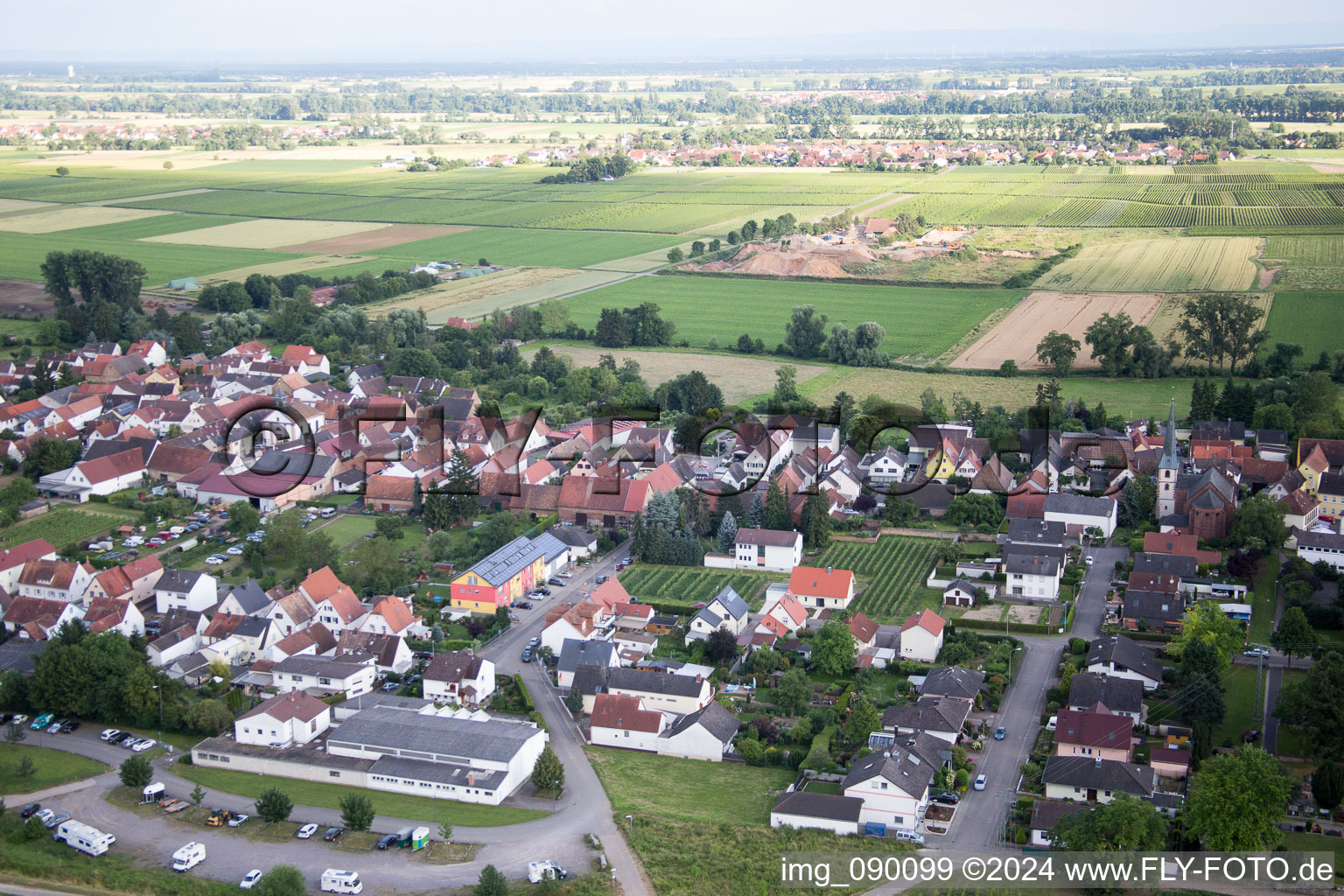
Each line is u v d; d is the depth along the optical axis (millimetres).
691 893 146500
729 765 181000
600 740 188000
